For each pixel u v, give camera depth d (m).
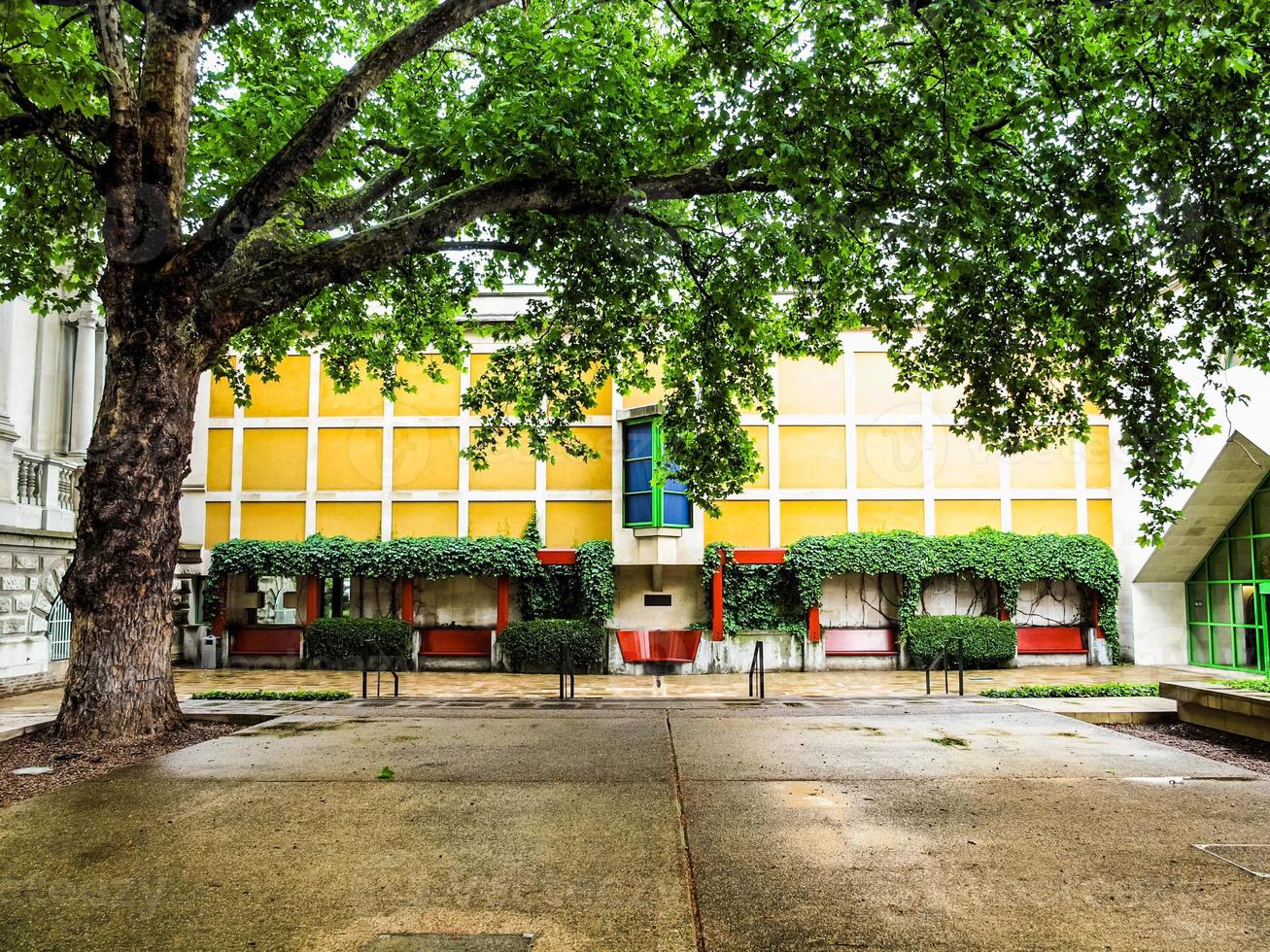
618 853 4.45
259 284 7.75
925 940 3.37
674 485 18.38
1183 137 7.31
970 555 18.56
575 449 13.30
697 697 11.49
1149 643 18.94
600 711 9.75
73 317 18.59
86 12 7.73
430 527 19.36
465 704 10.56
